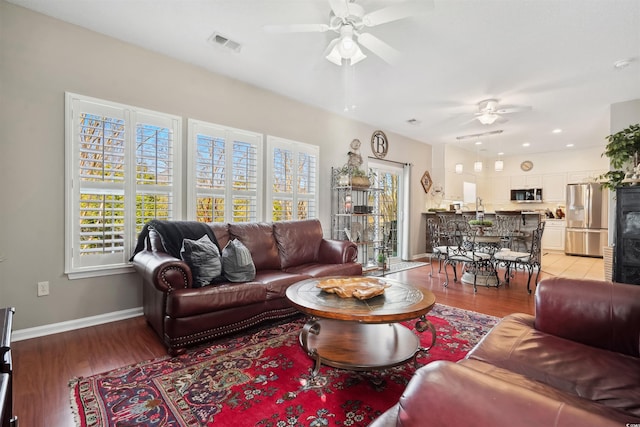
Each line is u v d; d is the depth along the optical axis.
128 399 1.66
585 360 1.25
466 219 5.46
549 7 2.31
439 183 7.08
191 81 3.32
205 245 2.59
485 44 2.85
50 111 2.54
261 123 3.95
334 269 3.24
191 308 2.18
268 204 4.01
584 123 5.35
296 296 2.01
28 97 2.44
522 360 1.25
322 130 4.73
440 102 4.39
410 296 1.99
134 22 2.59
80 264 2.67
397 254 6.41
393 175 6.30
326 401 1.64
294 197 4.33
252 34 2.74
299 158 4.42
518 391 0.49
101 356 2.16
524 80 3.62
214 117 3.51
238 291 2.43
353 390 1.74
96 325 2.75
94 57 2.73
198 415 1.53
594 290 1.49
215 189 3.51
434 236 5.30
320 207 4.73
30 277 2.47
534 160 8.34
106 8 2.42
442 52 3.00
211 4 2.35
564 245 7.49
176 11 2.44
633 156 3.96
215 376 1.89
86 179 2.71
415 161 6.66
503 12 2.38
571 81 3.63
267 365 2.03
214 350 2.26
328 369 1.97
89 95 2.71
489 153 8.38
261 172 3.93
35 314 2.49
